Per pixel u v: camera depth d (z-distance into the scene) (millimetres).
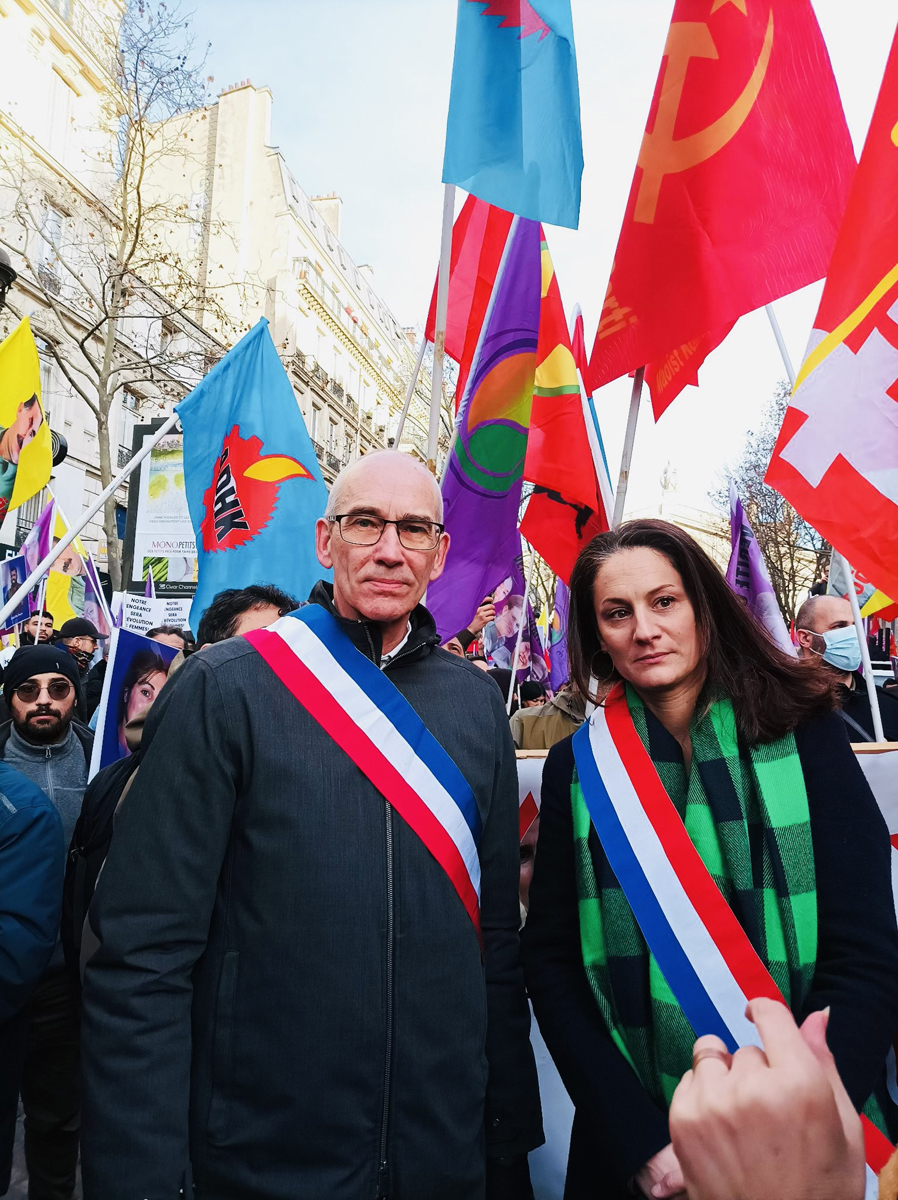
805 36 2783
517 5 2795
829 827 1439
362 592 1655
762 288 2684
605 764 1611
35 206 16156
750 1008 599
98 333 17828
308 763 1503
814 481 2375
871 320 2383
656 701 1659
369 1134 1402
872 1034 1281
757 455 19859
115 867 1461
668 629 1557
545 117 2760
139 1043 1343
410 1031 1450
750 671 1546
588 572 1682
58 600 6527
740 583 3709
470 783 1649
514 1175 1623
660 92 2807
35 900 2094
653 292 2727
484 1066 1568
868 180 2439
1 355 4445
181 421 3828
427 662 1779
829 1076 545
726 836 1447
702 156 2725
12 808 2148
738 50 2732
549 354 3883
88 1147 1319
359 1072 1399
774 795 1452
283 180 30062
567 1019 1531
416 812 1527
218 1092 1403
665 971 1430
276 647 1597
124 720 2996
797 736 1521
